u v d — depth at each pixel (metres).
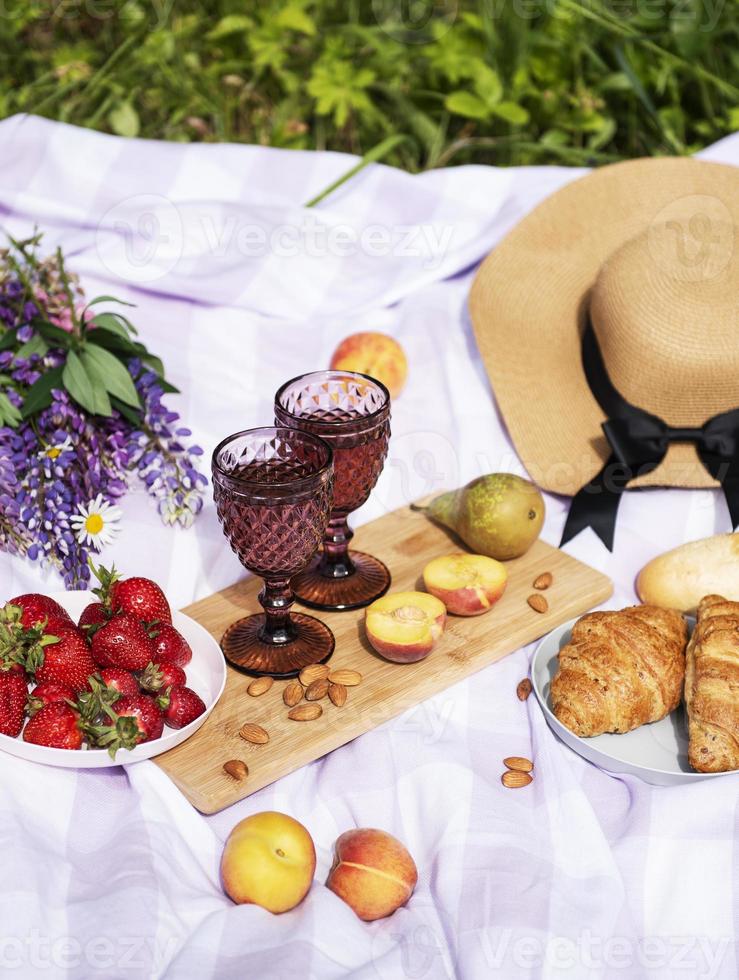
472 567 1.23
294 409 1.24
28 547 1.23
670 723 1.16
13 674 1.09
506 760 1.13
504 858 1.04
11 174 1.70
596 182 1.56
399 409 1.49
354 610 1.25
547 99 2.23
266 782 1.10
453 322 1.60
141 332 1.53
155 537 1.29
